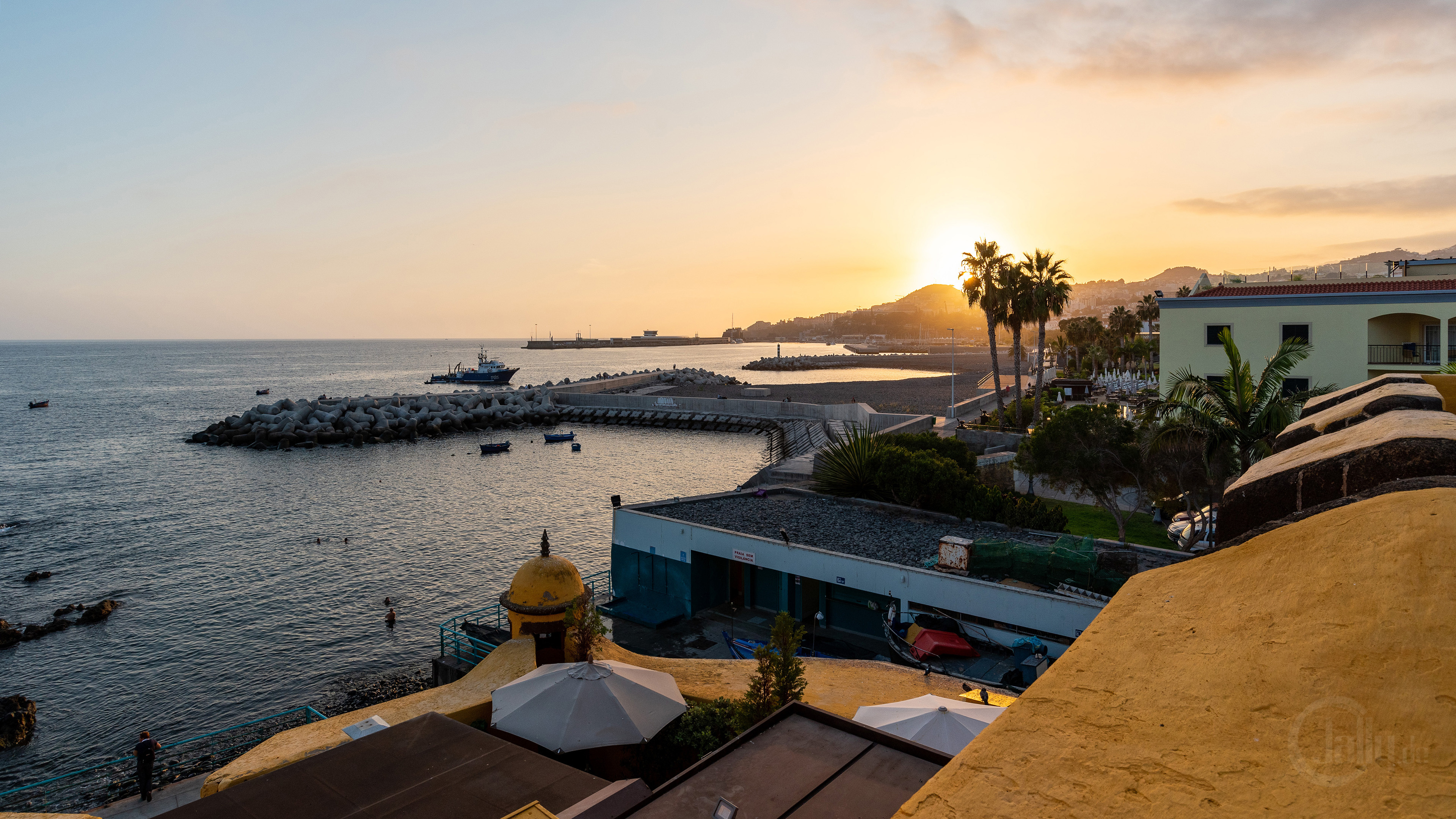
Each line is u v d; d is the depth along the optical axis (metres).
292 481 68.81
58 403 146.12
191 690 28.39
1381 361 36.59
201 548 46.78
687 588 28.78
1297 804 1.67
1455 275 38.75
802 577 26.91
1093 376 116.69
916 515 31.98
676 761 13.19
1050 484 34.47
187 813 8.17
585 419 111.69
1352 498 2.49
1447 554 1.95
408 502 59.78
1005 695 16.36
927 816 2.10
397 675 29.48
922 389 130.12
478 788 8.59
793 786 6.20
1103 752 2.06
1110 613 2.69
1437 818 1.45
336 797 8.46
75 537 49.53
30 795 22.19
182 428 107.69
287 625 34.41
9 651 31.80
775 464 54.44
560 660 17.42
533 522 52.78
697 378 156.25
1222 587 2.50
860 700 16.55
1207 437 25.81
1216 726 1.97
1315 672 1.91
